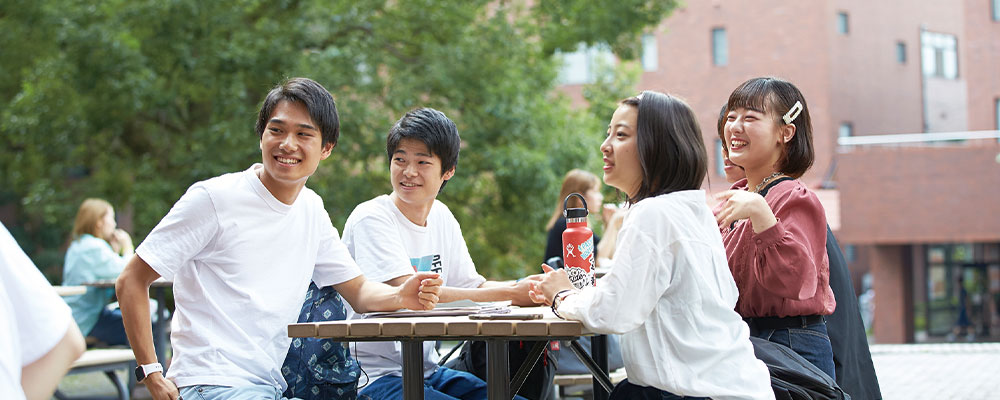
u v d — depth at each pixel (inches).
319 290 104.1
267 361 96.0
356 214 115.1
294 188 99.5
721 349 80.4
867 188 682.2
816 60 906.1
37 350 54.4
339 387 99.7
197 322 95.2
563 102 533.3
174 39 407.5
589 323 79.0
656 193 85.0
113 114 432.8
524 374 89.5
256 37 416.8
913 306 728.3
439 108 429.7
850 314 110.6
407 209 114.9
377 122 410.6
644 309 79.4
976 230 654.5
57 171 495.8
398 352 111.4
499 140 444.1
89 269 233.5
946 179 663.1
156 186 427.5
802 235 97.3
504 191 450.9
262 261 97.9
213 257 96.4
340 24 437.1
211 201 95.4
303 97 97.5
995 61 883.4
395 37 452.1
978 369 284.2
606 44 500.4
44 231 707.4
